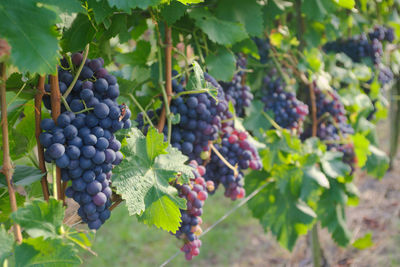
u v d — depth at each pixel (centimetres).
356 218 240
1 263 61
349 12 144
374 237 222
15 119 77
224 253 233
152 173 76
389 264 200
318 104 133
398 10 183
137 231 259
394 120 268
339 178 134
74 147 67
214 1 97
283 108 122
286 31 138
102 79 71
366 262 202
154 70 96
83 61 71
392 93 248
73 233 66
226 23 95
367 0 157
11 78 68
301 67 126
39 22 60
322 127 133
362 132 148
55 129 67
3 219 77
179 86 88
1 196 76
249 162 94
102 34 82
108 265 223
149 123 88
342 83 147
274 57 125
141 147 76
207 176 92
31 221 63
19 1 59
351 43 150
